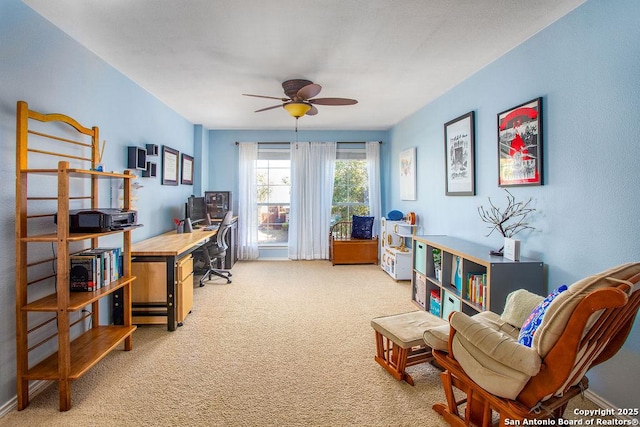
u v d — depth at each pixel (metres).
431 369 2.37
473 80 3.29
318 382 2.20
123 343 2.74
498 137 2.88
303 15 2.18
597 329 1.30
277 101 4.21
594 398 1.99
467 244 3.20
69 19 2.21
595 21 1.99
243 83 3.52
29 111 1.93
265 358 2.51
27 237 1.89
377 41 2.57
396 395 2.06
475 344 1.56
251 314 3.43
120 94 3.19
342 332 2.99
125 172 2.49
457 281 3.00
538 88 2.44
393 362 2.29
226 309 3.57
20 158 1.86
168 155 4.42
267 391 2.09
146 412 1.88
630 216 1.80
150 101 3.88
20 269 1.87
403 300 3.91
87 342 2.32
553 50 2.30
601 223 1.96
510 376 1.42
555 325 1.29
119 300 3.03
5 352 1.91
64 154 2.36
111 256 2.43
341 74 3.28
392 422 1.82
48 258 2.22
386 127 6.02
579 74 2.10
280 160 6.25
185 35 2.45
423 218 4.58
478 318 2.16
